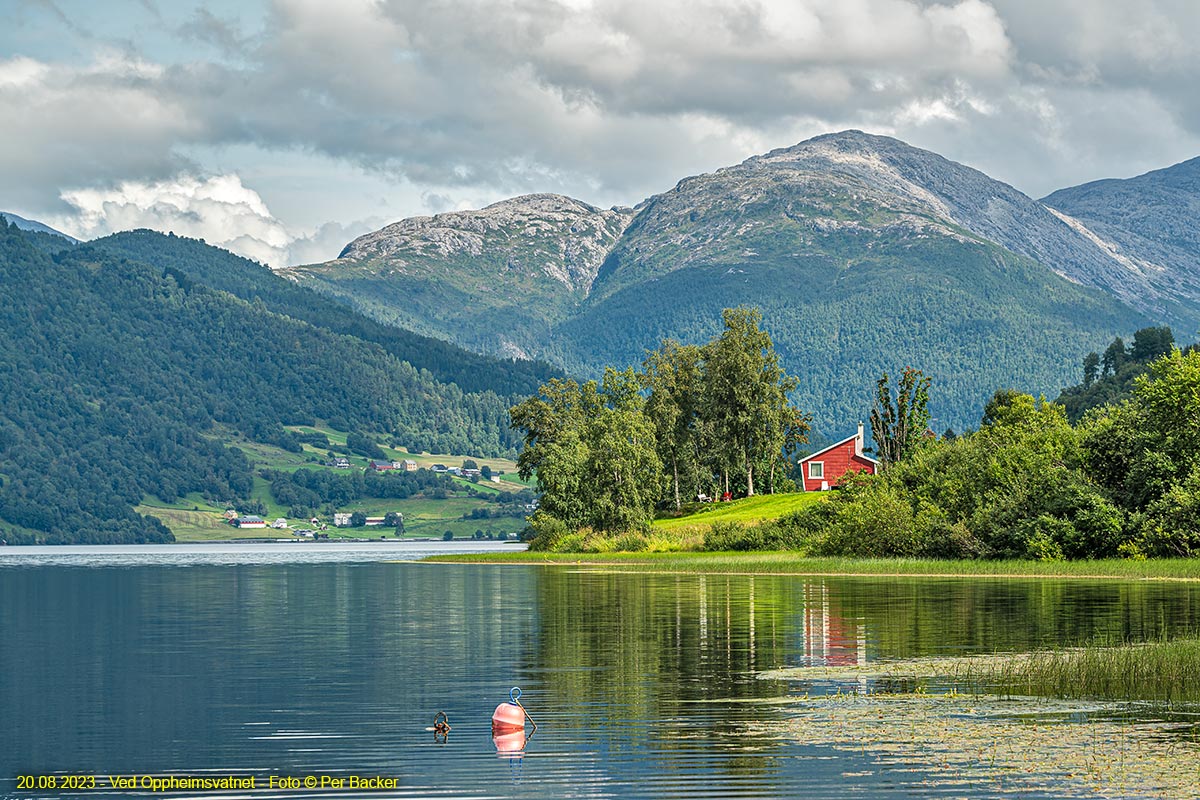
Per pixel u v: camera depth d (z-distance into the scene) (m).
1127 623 71.56
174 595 120.94
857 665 57.78
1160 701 47.16
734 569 132.12
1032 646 63.06
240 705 51.16
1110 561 116.75
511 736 44.00
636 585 114.75
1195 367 125.38
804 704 48.12
